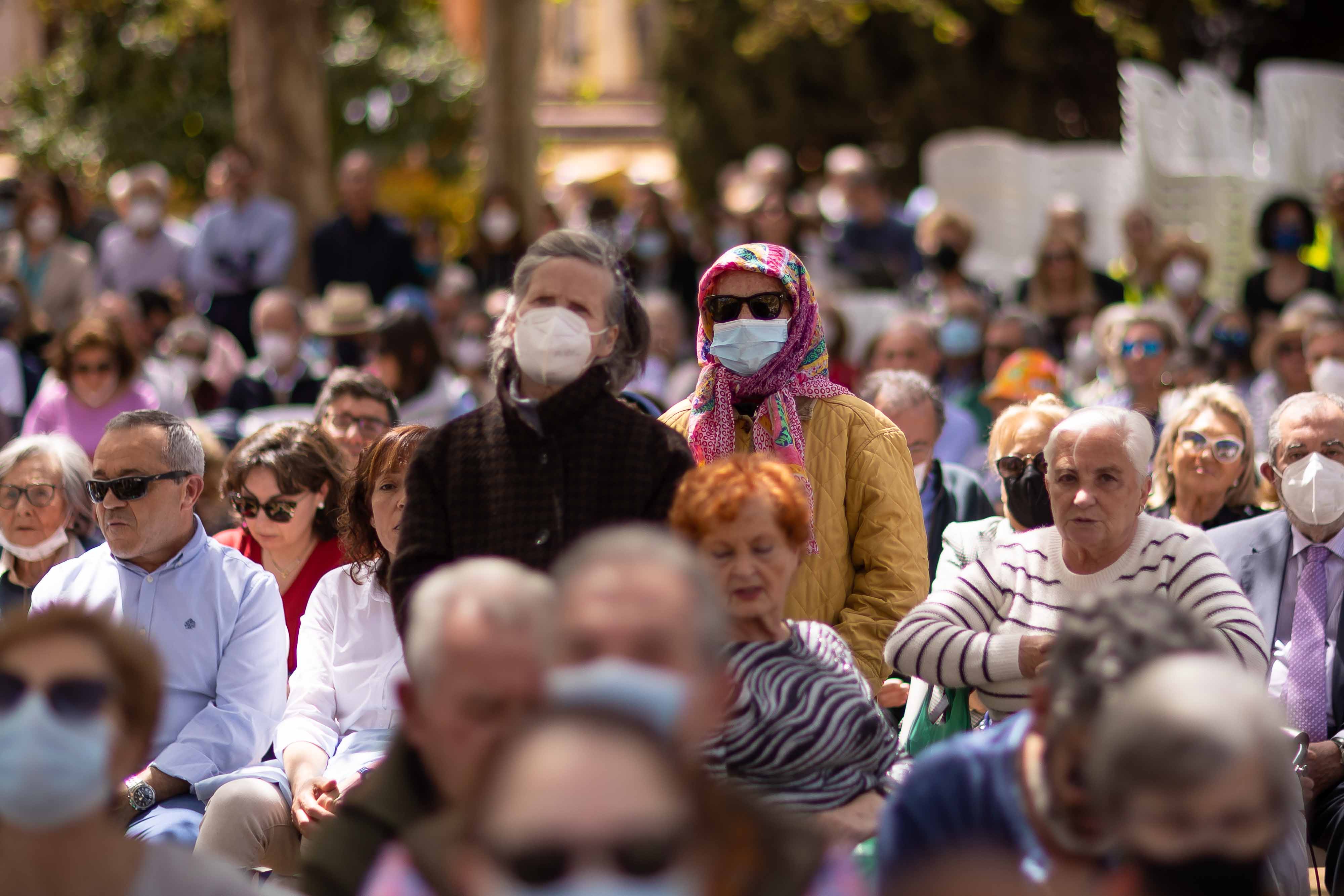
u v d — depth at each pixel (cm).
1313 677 1461
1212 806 668
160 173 4281
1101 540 1204
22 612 844
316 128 4594
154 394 2380
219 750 1388
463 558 1155
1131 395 2264
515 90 5003
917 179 6353
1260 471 1667
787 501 1073
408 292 3219
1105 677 760
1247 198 4556
